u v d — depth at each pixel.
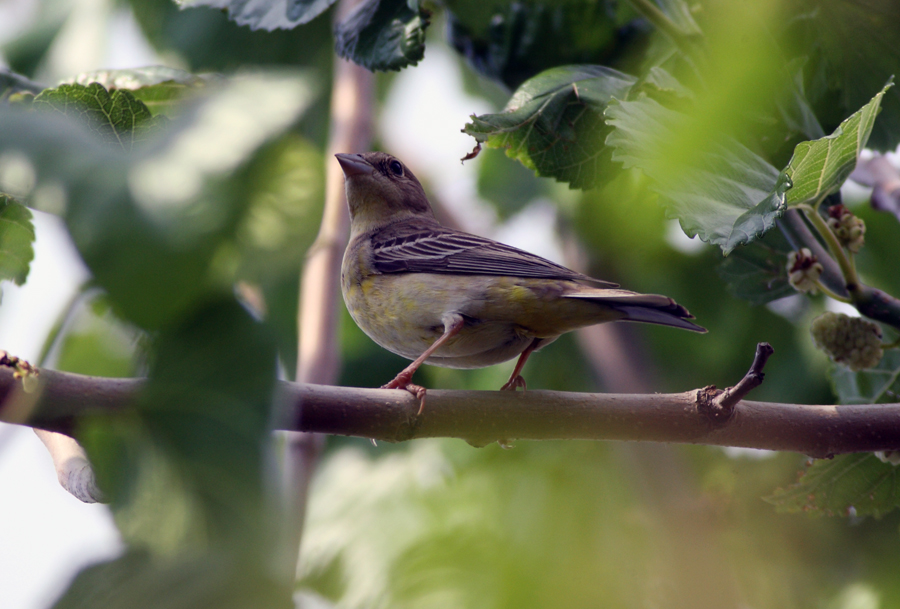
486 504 11.11
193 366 3.10
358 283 10.30
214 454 3.04
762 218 5.53
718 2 7.29
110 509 3.06
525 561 10.45
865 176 10.25
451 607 10.22
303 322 8.27
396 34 7.68
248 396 3.10
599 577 10.27
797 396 11.66
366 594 10.55
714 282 12.10
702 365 12.20
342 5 8.94
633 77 8.68
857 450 7.16
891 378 8.20
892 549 10.08
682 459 9.86
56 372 4.18
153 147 2.54
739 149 6.38
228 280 2.78
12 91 6.85
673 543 8.67
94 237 2.35
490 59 9.66
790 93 7.22
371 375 12.77
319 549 11.07
